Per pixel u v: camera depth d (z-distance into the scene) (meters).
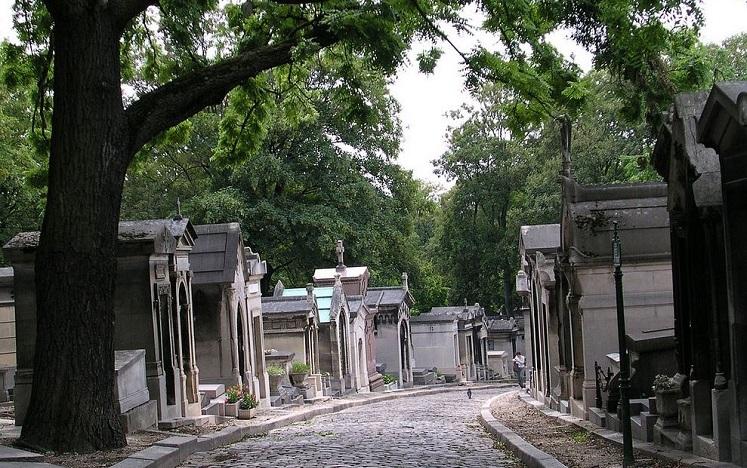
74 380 14.51
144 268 20.48
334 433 21.47
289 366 37.62
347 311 48.62
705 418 12.45
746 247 11.12
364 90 22.09
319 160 54.88
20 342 19.78
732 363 11.34
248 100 21.92
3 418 21.62
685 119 12.56
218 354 29.14
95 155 14.80
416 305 78.06
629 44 17.66
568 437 17.23
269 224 53.53
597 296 21.47
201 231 29.94
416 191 64.56
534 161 66.94
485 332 75.06
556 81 20.00
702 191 11.82
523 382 56.53
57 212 14.70
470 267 80.06
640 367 17.45
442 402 38.75
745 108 9.82
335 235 54.22
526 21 19.00
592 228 21.58
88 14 14.80
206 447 17.50
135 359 18.80
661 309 21.42
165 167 56.62
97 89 14.85
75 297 14.59
